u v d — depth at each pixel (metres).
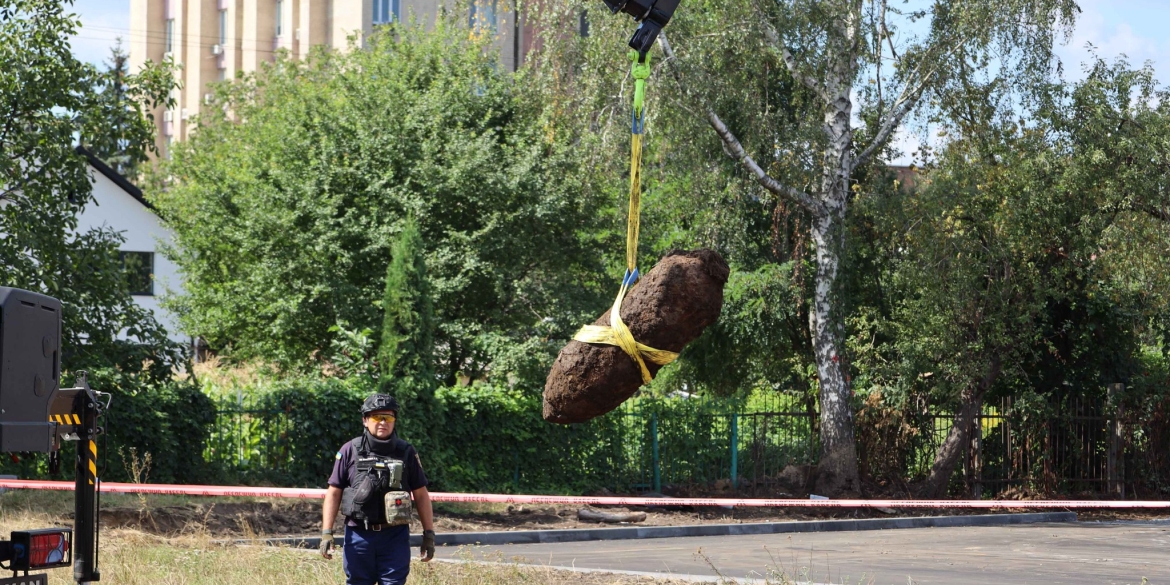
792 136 33.38
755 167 32.94
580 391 9.70
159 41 103.50
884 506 29.66
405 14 85.94
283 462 28.95
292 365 37.28
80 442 12.02
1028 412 38.06
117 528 20.58
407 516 10.79
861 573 19.38
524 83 37.69
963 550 23.69
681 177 34.84
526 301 35.38
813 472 36.56
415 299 29.41
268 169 38.62
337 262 34.59
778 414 37.31
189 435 27.06
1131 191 35.03
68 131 25.84
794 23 31.98
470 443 31.05
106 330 26.50
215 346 44.56
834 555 22.50
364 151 35.34
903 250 35.00
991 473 38.75
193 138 65.75
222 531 22.03
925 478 37.41
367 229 34.50
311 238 34.31
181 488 23.55
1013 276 35.50
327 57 55.19
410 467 11.34
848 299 36.62
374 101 37.31
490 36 43.78
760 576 18.20
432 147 35.03
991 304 35.06
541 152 36.12
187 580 14.96
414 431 28.59
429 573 15.95
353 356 32.28
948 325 34.56
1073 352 40.12
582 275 36.91
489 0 41.97
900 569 20.06
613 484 34.22
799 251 35.78
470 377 35.81
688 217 36.66
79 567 12.03
